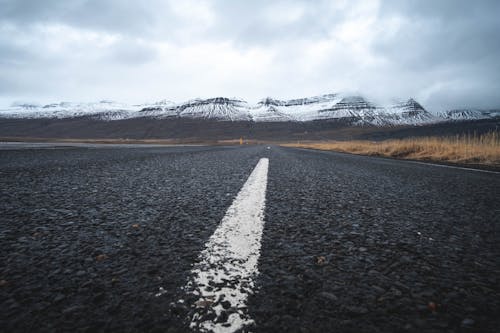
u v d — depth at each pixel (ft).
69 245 4.40
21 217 6.05
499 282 3.55
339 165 24.45
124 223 5.73
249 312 2.66
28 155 28.91
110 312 2.63
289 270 3.68
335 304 2.89
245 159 29.17
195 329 2.39
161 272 3.49
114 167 17.56
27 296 2.88
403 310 2.84
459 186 13.24
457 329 2.56
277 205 7.80
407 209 7.88
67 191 9.34
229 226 5.64
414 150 51.21
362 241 5.00
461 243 5.07
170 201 8.04
